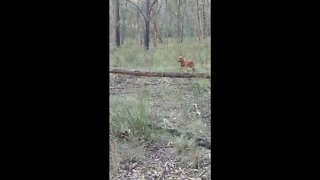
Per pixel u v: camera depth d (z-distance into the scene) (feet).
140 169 10.36
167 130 11.76
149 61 15.66
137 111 12.05
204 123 12.11
